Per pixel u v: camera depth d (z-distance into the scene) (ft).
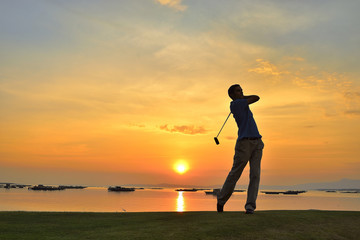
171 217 18.35
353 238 14.89
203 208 283.38
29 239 12.88
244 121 20.65
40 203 287.07
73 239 12.85
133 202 382.01
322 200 506.48
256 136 20.29
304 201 457.27
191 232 14.17
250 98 20.90
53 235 13.73
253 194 19.79
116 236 13.44
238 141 20.44
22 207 210.38
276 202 415.03
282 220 17.24
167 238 13.14
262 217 17.83
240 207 285.43
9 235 13.69
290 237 14.15
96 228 15.44
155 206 303.68
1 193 568.41
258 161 20.47
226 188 20.95
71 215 20.18
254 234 14.21
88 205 282.97
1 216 19.42
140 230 14.61
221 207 21.45
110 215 20.24
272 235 14.23
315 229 15.74
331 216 18.90
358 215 19.31
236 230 14.73
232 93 22.02
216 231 14.39
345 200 515.09
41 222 17.35
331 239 14.38
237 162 20.52
